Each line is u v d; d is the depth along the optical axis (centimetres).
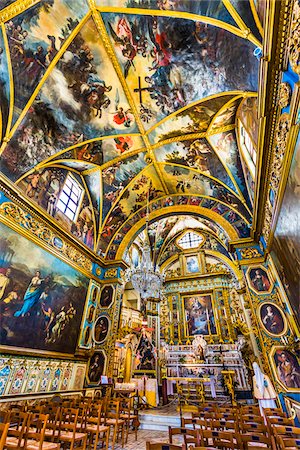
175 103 888
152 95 881
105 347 1162
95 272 1314
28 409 630
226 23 551
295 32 377
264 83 495
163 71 789
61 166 1084
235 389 1559
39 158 905
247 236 1187
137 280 1128
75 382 1030
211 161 1112
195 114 916
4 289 765
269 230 839
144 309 2128
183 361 1872
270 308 970
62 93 824
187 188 1344
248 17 501
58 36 696
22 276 836
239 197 1134
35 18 641
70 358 1035
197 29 623
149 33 693
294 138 427
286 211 566
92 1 648
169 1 599
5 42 641
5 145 768
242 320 1877
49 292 957
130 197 1367
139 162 1208
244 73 625
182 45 684
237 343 1831
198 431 389
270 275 1012
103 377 1028
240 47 569
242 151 966
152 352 1686
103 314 1254
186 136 1033
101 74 823
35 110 808
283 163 505
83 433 568
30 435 425
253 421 600
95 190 1266
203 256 2342
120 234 1466
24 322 826
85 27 702
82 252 1224
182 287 2317
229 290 2170
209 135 1001
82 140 994
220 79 724
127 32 711
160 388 1578
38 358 866
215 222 1318
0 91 701
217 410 703
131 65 800
